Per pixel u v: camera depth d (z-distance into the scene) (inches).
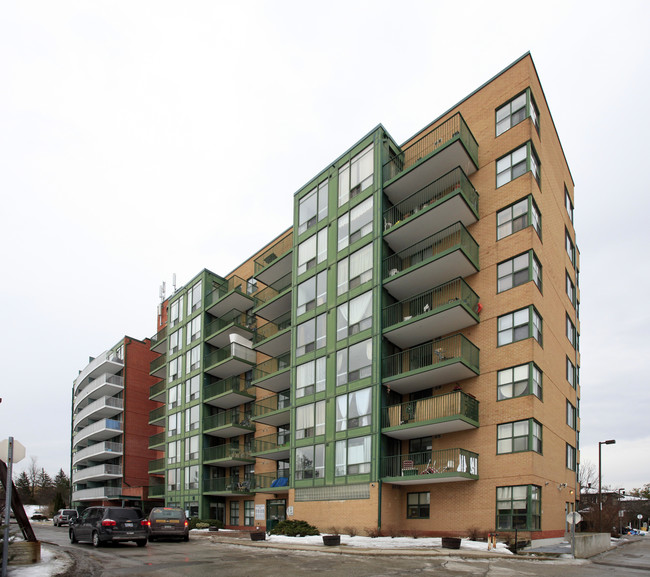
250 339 1569.9
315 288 1180.5
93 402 2292.1
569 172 1298.0
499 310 933.8
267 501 1332.4
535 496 818.8
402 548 722.2
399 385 988.6
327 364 1087.6
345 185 1166.3
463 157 1002.1
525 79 1006.4
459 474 831.1
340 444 1005.8
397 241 1063.0
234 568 542.3
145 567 553.6
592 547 814.5
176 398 1733.5
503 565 589.0
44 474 4215.1
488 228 993.5
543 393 903.7
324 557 650.2
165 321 2250.2
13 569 514.3
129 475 2048.5
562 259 1154.0
